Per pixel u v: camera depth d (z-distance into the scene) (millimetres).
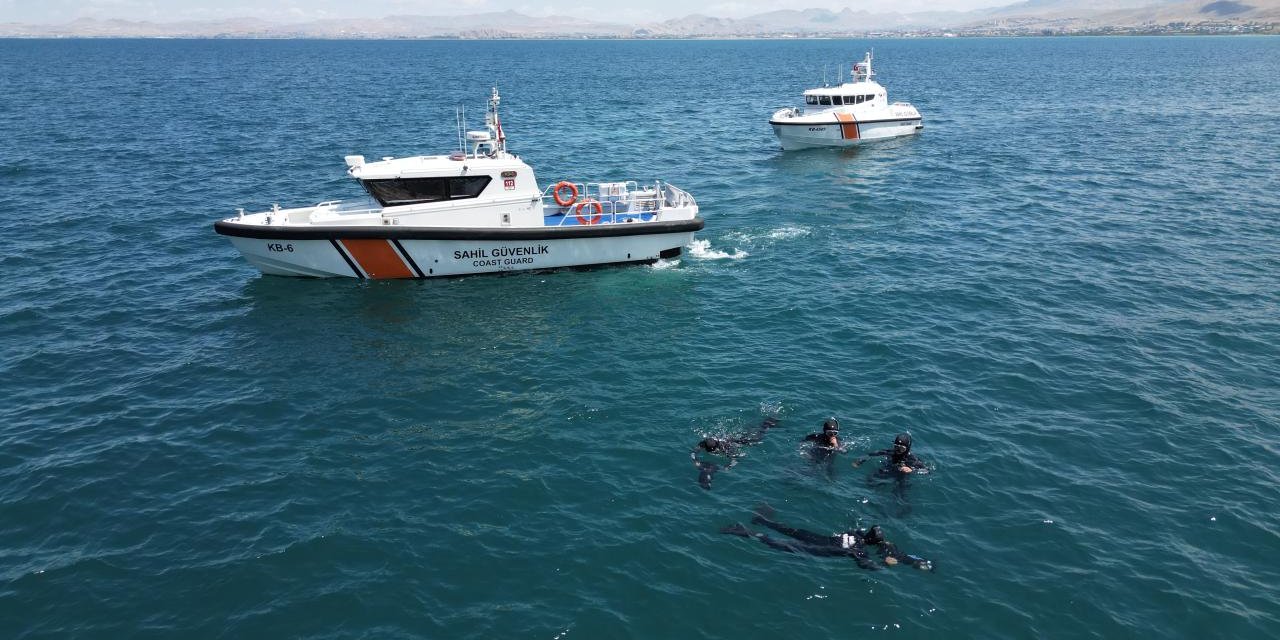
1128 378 16781
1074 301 21219
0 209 30562
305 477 13375
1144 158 42656
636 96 86500
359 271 22984
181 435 14758
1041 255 25219
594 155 45312
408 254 22750
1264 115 61656
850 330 19266
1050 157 43469
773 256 25375
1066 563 11227
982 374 16953
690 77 124312
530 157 44375
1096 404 15711
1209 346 18422
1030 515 12242
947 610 10359
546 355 18188
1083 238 27125
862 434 14461
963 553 11406
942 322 19781
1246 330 19281
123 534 11914
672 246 24922
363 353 18391
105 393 16391
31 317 20281
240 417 15430
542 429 14844
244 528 12023
